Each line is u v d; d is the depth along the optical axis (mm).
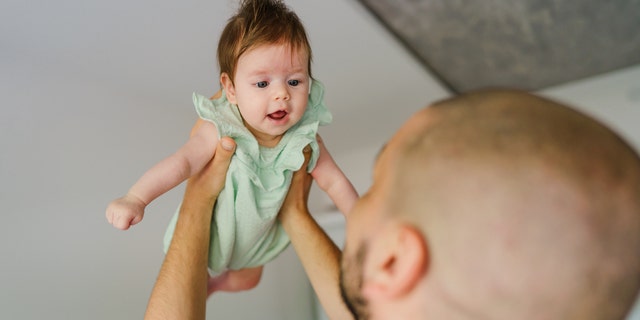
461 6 1970
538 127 417
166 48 1853
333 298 830
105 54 1856
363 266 472
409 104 2568
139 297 1924
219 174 843
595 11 1990
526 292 389
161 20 1684
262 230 900
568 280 384
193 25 1729
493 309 399
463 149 425
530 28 2117
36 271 1624
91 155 1911
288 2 1723
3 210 1599
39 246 1656
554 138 410
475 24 2094
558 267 384
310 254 874
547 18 2047
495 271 393
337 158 3020
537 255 385
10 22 1623
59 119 1852
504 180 400
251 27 816
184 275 768
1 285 1527
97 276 1799
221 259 924
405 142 471
